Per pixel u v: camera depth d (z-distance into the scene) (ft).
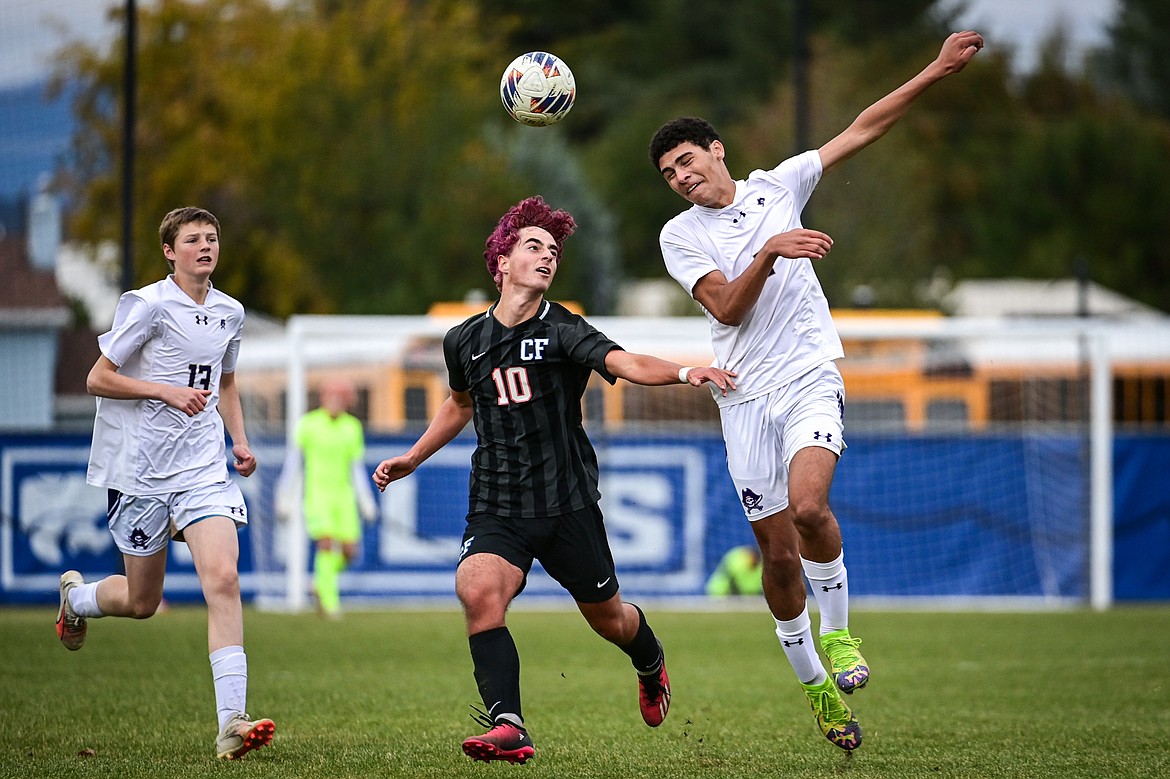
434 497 202.39
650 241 545.03
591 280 476.54
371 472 202.39
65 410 341.41
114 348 69.67
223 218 409.28
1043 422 233.76
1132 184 531.91
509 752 59.21
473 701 93.71
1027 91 616.80
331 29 439.22
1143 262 518.37
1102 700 95.96
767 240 71.67
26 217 359.05
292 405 192.13
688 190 72.79
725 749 74.02
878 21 600.39
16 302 336.70
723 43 596.29
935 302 423.64
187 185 377.91
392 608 190.90
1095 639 143.54
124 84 183.11
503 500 65.62
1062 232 516.73
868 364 237.04
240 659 68.64
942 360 236.02
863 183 453.58
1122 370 241.55
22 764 66.59
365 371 233.76
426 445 70.33
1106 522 199.82
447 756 70.03
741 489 72.84
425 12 473.67
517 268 65.77
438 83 457.27
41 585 194.70
